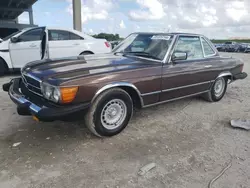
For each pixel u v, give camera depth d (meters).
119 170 2.35
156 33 4.01
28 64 3.39
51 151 2.66
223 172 2.37
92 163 2.45
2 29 26.33
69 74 2.67
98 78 2.71
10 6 25.75
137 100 3.26
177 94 3.73
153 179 2.22
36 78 2.74
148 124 3.52
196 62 3.94
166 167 2.43
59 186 2.08
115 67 3.03
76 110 2.58
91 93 2.66
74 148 2.74
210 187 2.13
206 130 3.39
